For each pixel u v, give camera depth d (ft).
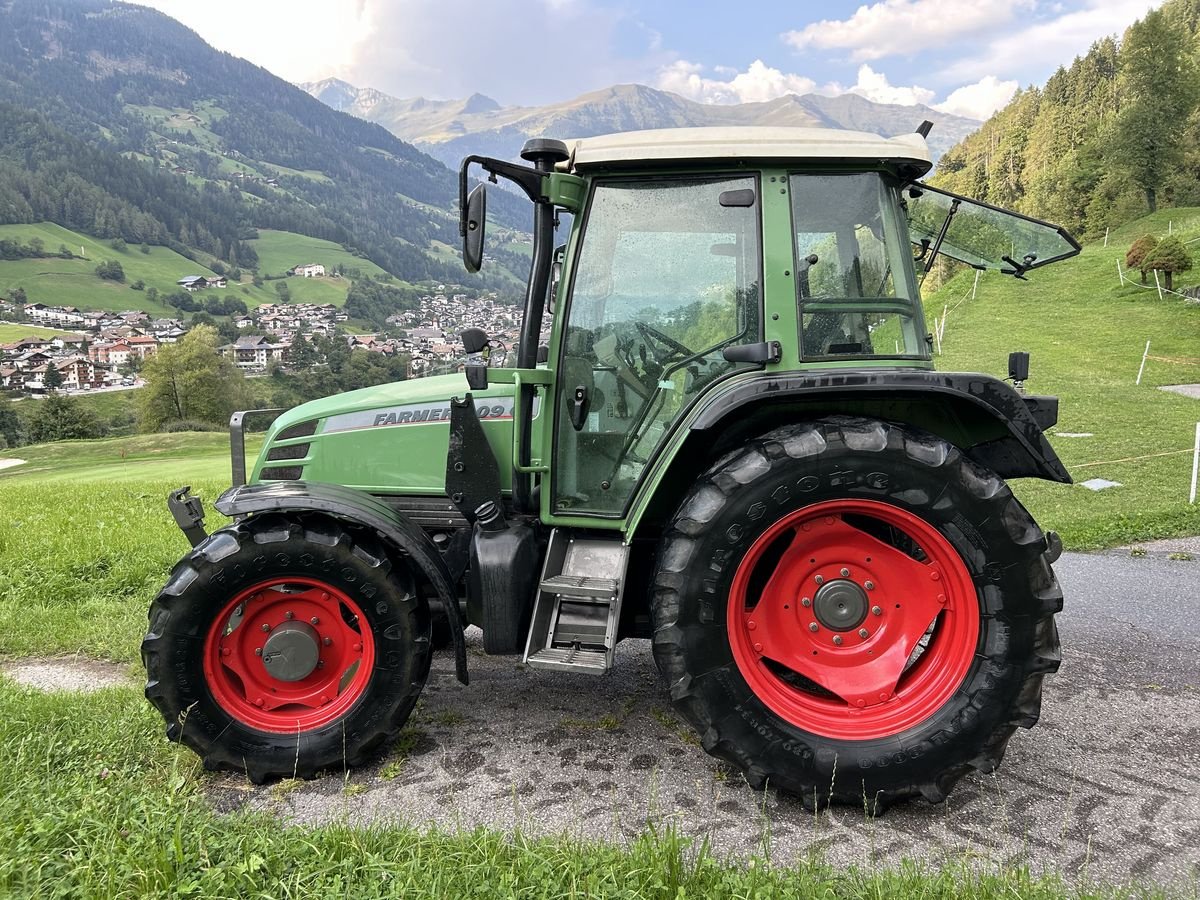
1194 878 8.14
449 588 10.75
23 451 120.78
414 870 7.68
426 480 12.61
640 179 10.67
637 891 7.41
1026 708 9.37
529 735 11.60
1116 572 20.72
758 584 10.51
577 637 10.11
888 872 7.91
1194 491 30.22
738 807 9.65
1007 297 127.24
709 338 10.78
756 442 9.63
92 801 8.73
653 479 10.22
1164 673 13.83
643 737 11.51
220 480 47.98
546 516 11.10
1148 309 108.68
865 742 9.49
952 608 9.77
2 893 7.22
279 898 7.41
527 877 7.56
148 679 10.34
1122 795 9.84
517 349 11.11
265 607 10.82
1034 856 8.59
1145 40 197.16
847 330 10.48
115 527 26.58
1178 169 208.54
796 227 10.38
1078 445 45.65
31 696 12.55
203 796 10.05
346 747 10.50
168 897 7.34
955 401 10.09
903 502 9.34
